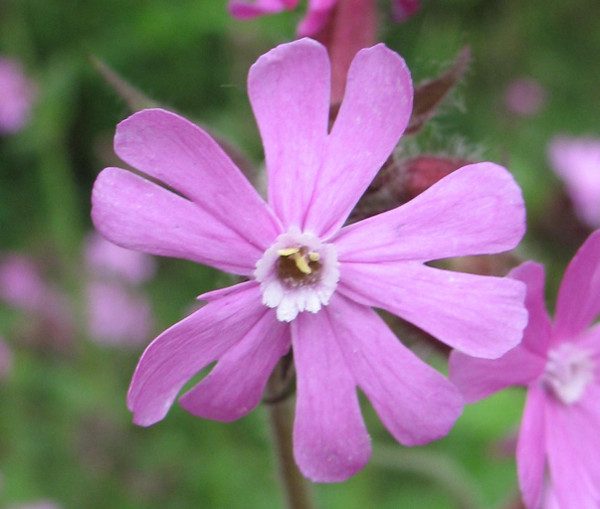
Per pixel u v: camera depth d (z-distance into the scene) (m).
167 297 0.22
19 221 0.24
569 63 0.25
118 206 0.08
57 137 0.22
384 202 0.09
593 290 0.09
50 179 0.21
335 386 0.08
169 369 0.08
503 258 0.09
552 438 0.09
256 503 0.18
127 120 0.08
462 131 0.23
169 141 0.08
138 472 0.19
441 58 0.22
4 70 0.22
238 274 0.08
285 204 0.08
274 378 0.09
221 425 0.19
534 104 0.23
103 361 0.21
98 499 0.19
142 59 0.23
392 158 0.09
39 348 0.20
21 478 0.19
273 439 0.10
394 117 0.08
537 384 0.09
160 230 0.08
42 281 0.21
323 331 0.08
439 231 0.08
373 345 0.08
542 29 0.25
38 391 0.20
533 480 0.09
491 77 0.24
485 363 0.08
